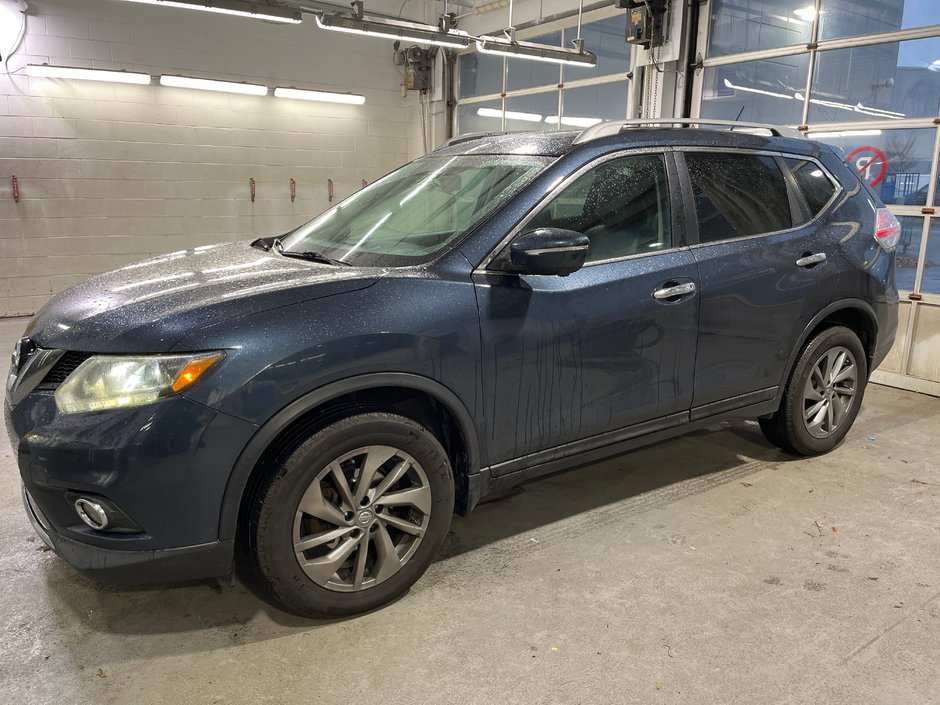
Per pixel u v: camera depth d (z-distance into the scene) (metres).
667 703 1.82
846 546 2.64
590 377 2.47
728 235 2.84
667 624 2.15
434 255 2.25
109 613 2.21
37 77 7.16
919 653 2.02
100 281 2.39
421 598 2.29
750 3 5.92
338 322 1.96
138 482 1.78
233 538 1.92
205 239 8.49
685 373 2.73
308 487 1.97
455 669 1.94
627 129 2.71
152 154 7.95
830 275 3.13
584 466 3.40
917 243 4.98
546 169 2.44
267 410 1.86
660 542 2.66
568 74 7.93
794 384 3.22
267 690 1.86
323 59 8.92
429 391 2.11
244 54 8.33
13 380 2.08
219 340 1.83
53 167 7.42
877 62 5.10
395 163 9.91
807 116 5.59
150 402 1.79
